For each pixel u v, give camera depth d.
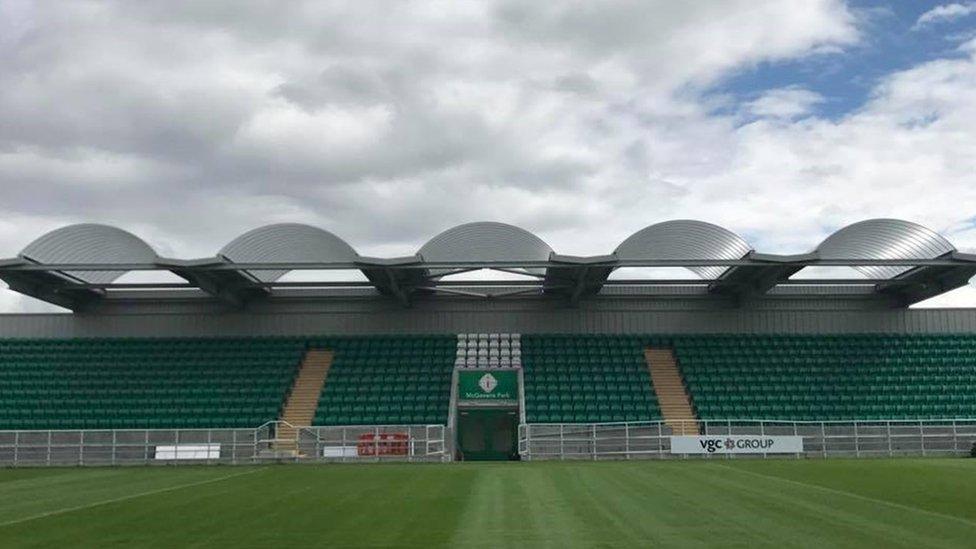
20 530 15.15
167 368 43.31
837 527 14.73
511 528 14.74
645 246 38.22
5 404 40.78
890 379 42.09
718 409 40.09
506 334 45.69
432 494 20.16
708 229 37.94
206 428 37.66
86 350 44.78
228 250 37.44
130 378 42.62
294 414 40.00
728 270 41.97
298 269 37.72
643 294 46.09
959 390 41.22
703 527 14.73
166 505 18.64
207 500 19.50
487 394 42.41
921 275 41.81
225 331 46.16
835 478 23.75
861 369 42.75
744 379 42.16
